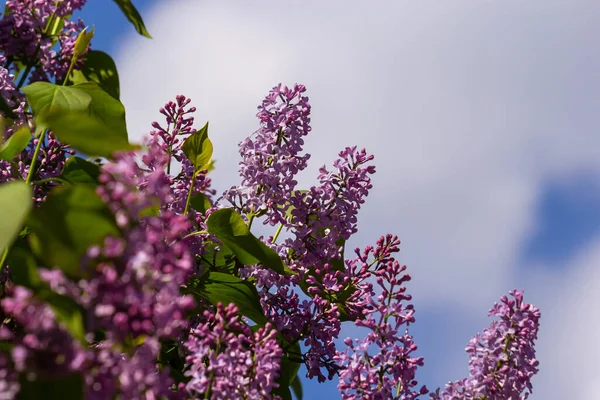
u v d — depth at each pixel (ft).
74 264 2.94
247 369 3.41
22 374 2.92
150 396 2.99
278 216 4.18
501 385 3.68
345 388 3.64
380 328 3.69
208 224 4.00
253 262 4.09
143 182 3.62
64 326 2.92
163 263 2.96
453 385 3.69
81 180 4.00
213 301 3.99
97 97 4.05
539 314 3.74
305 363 4.19
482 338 3.74
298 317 4.17
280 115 4.18
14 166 3.99
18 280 3.19
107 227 2.97
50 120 3.08
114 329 2.92
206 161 4.13
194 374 3.39
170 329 2.95
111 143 3.10
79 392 2.93
